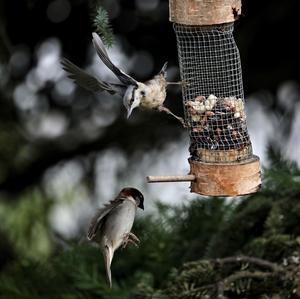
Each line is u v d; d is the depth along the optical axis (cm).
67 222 1450
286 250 961
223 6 871
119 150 1448
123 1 1366
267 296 905
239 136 889
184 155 1428
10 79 1377
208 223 1108
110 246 809
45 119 1435
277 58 1418
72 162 1470
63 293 1045
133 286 1045
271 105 1427
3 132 1416
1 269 1381
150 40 1383
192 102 905
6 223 1437
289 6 1391
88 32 1361
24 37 1366
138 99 847
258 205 1049
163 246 1089
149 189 1392
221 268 962
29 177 1470
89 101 1420
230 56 914
